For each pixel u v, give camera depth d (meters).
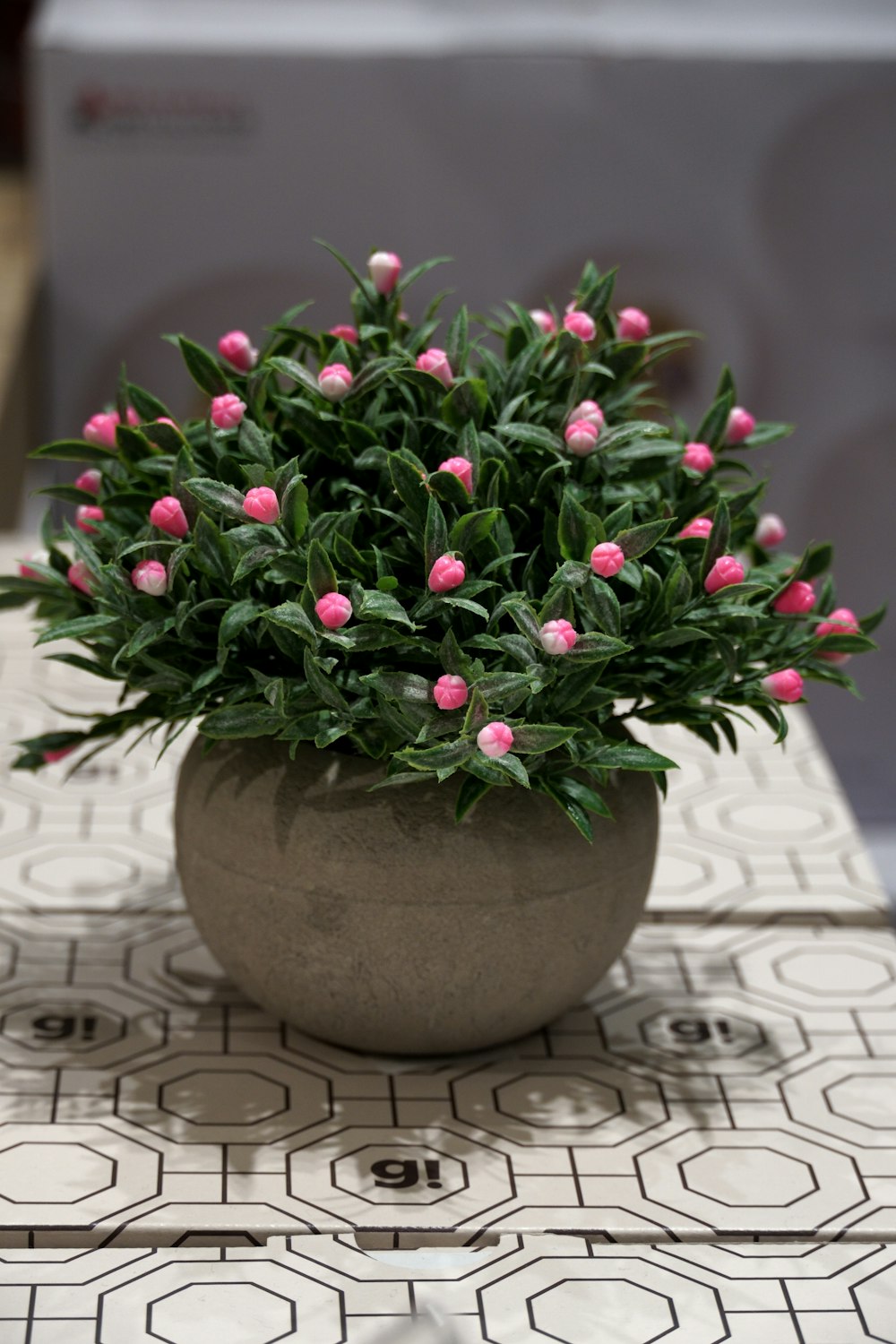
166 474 0.81
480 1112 0.82
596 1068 0.84
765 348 1.63
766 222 1.57
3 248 2.02
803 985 0.89
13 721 1.01
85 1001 0.86
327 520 0.77
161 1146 0.80
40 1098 0.82
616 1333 0.75
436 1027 0.82
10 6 2.33
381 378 0.79
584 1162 0.81
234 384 0.82
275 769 0.80
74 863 0.93
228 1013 0.86
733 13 1.60
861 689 1.76
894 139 1.54
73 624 0.78
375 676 0.76
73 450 0.82
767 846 0.96
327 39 1.49
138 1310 0.75
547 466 0.81
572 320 0.80
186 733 1.02
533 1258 0.77
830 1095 0.84
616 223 1.57
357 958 0.80
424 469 0.80
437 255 1.57
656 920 0.92
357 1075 0.83
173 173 1.52
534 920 0.80
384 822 0.79
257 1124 0.81
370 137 1.52
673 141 1.54
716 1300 0.76
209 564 0.78
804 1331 0.75
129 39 1.47
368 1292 0.76
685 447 0.82
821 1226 0.79
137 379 1.61
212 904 0.82
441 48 1.49
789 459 1.68
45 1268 0.76
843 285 1.60
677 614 0.79
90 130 1.50
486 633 0.78
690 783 1.00
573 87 1.51
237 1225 0.78
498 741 0.74
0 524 1.52
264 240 1.56
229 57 1.48
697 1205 0.79
